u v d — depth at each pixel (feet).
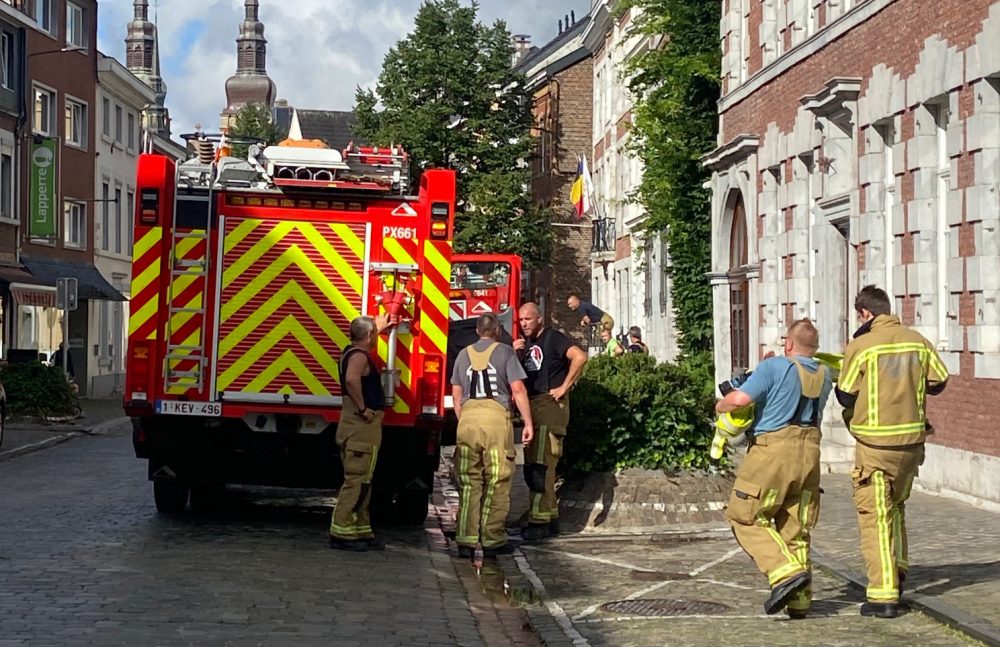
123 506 49.14
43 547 38.34
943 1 53.78
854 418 30.35
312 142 44.96
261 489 57.00
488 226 184.85
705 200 101.96
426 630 28.86
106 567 34.91
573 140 200.23
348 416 40.11
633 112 105.70
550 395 44.19
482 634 29.27
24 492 54.44
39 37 145.69
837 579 35.09
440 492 59.00
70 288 104.37
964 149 52.03
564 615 31.45
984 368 50.03
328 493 56.59
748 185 83.15
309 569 35.94
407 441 43.93
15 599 30.27
